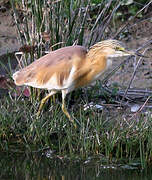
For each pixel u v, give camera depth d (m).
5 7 19.14
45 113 13.73
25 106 13.62
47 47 14.03
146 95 14.88
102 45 12.80
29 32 13.98
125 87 15.41
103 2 14.73
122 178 11.50
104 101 14.64
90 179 11.52
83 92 14.67
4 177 11.80
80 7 13.87
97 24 14.40
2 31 18.44
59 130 13.18
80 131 12.63
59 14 13.73
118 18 18.25
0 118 13.42
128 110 14.14
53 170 12.03
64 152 12.59
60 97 14.38
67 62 12.80
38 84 12.89
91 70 12.88
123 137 12.58
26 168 12.20
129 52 12.69
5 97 14.24
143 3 18.31
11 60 16.83
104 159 12.26
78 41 14.12
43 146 12.97
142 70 16.30
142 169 11.90
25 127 13.60
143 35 17.80
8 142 13.20
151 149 12.15
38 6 13.50
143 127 12.80
